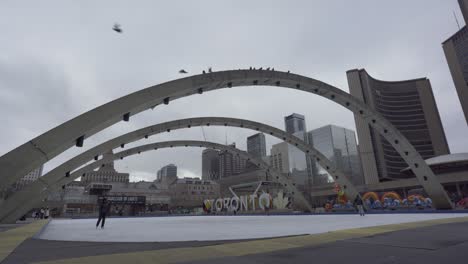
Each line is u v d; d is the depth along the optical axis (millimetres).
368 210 36656
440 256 5516
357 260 5438
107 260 6055
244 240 9734
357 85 176125
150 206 99375
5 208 29172
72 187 107500
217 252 6867
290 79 24906
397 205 40719
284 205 59281
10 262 6016
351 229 11969
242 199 59844
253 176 113875
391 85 191125
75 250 7734
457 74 172875
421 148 175000
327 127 199000
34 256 6777
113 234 14102
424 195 76250
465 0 161750
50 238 11922
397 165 161125
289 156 194250
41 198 35344
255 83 22969
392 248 6609
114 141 34531
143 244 8961
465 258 5289
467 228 10758
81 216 64438
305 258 5832
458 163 86812
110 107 13758
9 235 13078
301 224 18797
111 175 146250
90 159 34312
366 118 31625
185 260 5898
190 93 18141
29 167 11031
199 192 128875
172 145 44375
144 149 43688
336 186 42156
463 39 171625
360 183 191375
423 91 183750
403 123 181750
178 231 15492
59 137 11938
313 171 178875
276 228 15695
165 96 16094
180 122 35250
